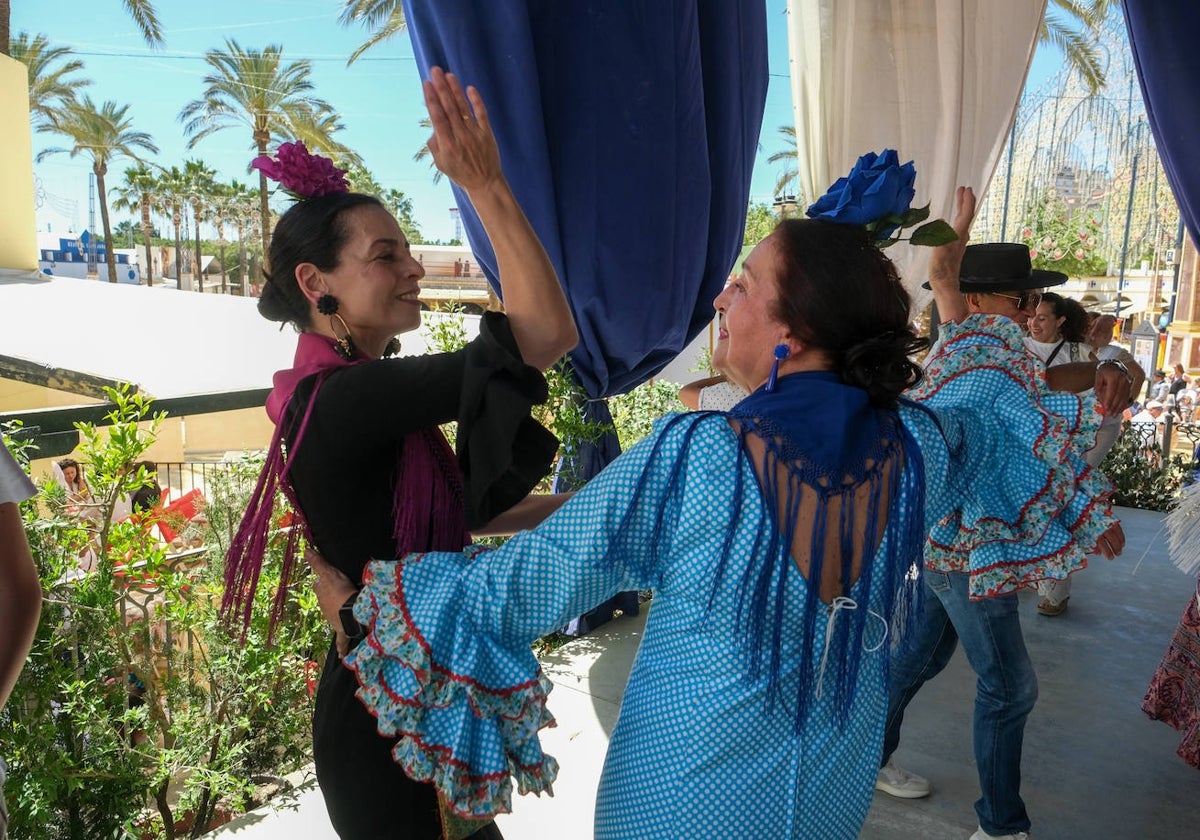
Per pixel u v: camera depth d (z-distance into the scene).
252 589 1.44
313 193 1.46
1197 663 2.88
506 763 1.22
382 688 1.22
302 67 29.80
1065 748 3.28
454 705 1.21
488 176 1.35
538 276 1.40
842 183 1.38
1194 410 10.16
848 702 1.23
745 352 1.34
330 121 30.81
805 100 4.44
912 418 1.36
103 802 2.58
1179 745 3.04
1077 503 1.79
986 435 1.78
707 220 3.65
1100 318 4.65
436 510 1.42
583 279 3.32
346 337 1.46
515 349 1.34
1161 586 5.21
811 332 1.26
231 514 2.96
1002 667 2.45
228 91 29.77
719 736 1.19
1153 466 7.62
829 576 1.21
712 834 1.20
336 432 1.32
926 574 2.58
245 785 2.85
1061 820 2.80
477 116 1.34
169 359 10.01
